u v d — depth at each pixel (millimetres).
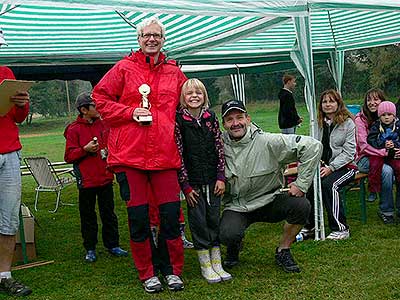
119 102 3736
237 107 3920
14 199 3832
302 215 3900
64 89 42000
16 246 4773
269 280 3881
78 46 8047
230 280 3920
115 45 8258
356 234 4996
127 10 3787
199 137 3826
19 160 3893
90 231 4715
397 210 5625
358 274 3904
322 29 8516
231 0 4227
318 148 3836
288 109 10297
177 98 3812
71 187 9766
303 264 4195
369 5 4934
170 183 3727
